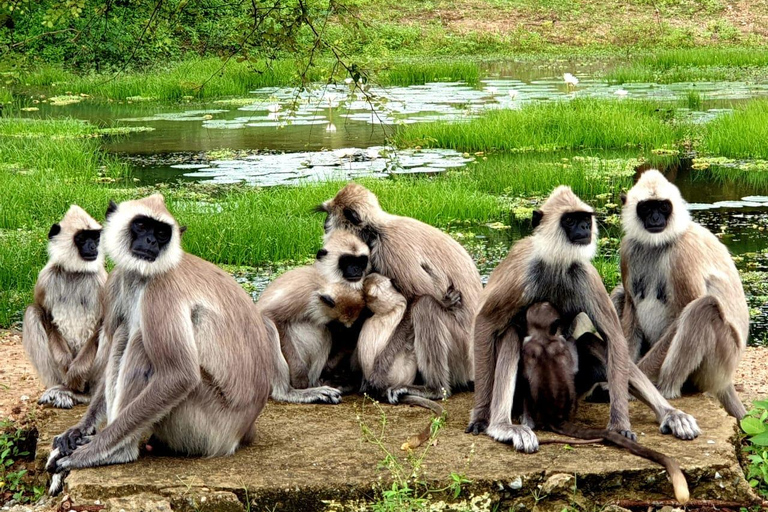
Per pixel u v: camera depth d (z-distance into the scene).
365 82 9.63
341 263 7.15
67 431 5.73
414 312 7.11
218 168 19.03
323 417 6.58
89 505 5.18
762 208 15.27
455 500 5.33
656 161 19.33
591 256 5.96
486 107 26.16
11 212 13.97
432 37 43.22
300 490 5.29
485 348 6.20
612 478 5.43
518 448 5.73
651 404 6.18
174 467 5.52
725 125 20.97
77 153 19.05
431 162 19.41
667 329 7.03
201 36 35.88
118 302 5.69
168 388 5.32
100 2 11.06
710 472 5.51
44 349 7.33
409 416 6.61
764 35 42.66
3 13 10.56
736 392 7.88
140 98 30.97
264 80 33.34
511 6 47.47
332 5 9.45
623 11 46.91
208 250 12.55
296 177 17.78
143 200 5.52
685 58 36.59
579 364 6.48
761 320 10.44
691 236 7.17
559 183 16.75
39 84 33.09
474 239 13.62
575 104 23.95
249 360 5.68
